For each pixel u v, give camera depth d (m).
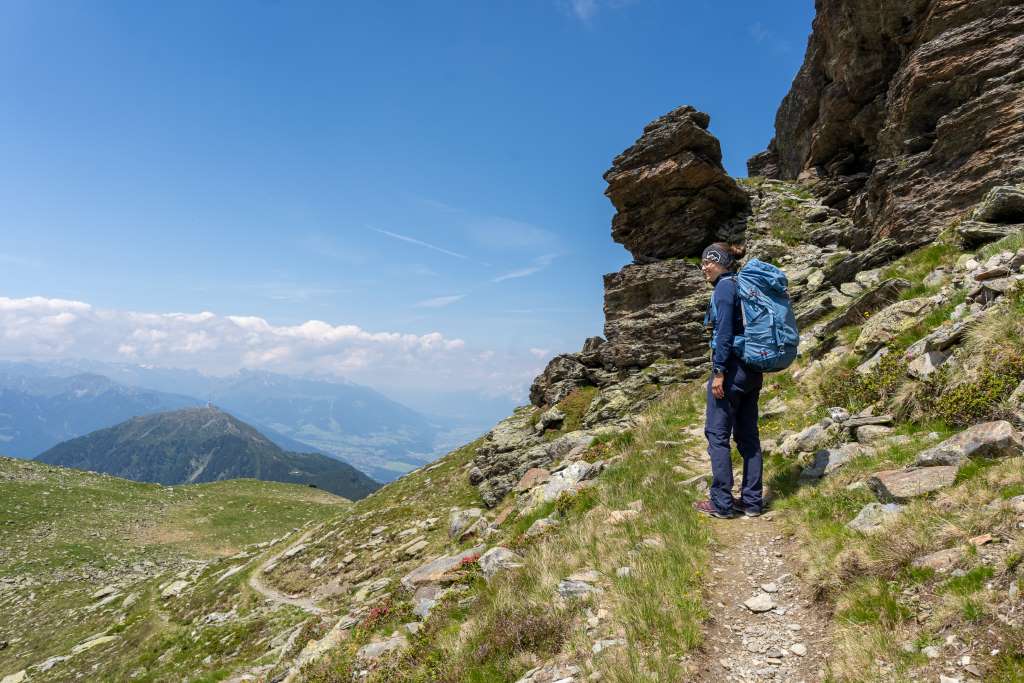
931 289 13.41
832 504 7.09
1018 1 21.19
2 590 57.84
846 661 4.41
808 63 39.88
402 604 11.59
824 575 5.66
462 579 10.60
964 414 7.21
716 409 8.36
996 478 5.37
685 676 4.88
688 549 7.12
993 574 4.25
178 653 29.77
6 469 88.12
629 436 16.09
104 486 91.25
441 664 7.14
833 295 20.81
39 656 40.88
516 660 6.18
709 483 9.74
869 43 30.91
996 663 3.63
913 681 3.89
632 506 9.46
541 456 27.78
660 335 28.31
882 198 24.27
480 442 45.19
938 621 4.25
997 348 7.61
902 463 7.20
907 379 9.30
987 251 13.17
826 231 28.72
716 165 29.97
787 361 7.46
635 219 32.00
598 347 32.47
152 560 65.62
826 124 35.19
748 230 30.70
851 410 10.39
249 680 21.23
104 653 35.09
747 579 6.38
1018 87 19.36
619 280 31.27
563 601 6.80
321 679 9.92
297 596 31.28
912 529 5.36
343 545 35.09
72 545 66.94
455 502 34.41
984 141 19.88
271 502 89.50
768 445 11.26
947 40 22.53
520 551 10.13
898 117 25.09
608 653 5.43
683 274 28.73
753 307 7.63
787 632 5.25
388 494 42.75
